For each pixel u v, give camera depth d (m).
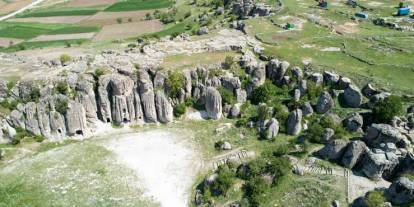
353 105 83.44
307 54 98.38
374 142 72.88
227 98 87.81
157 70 89.38
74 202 67.06
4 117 82.88
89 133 84.88
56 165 75.75
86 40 149.25
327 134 76.12
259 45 103.19
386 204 59.97
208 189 68.44
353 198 64.12
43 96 84.19
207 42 105.00
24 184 71.12
